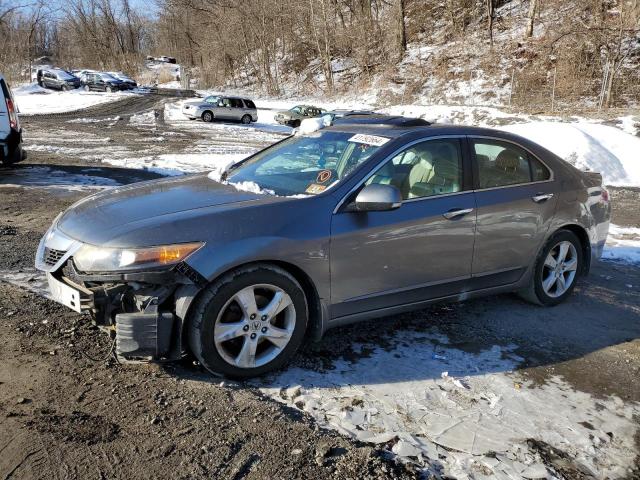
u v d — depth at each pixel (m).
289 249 3.37
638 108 26.16
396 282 3.88
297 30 51.50
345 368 3.62
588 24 31.41
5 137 9.73
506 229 4.39
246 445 2.74
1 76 9.72
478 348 4.06
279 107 39.38
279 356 3.46
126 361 3.37
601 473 2.80
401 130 4.19
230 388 3.27
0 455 2.55
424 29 44.47
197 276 3.12
